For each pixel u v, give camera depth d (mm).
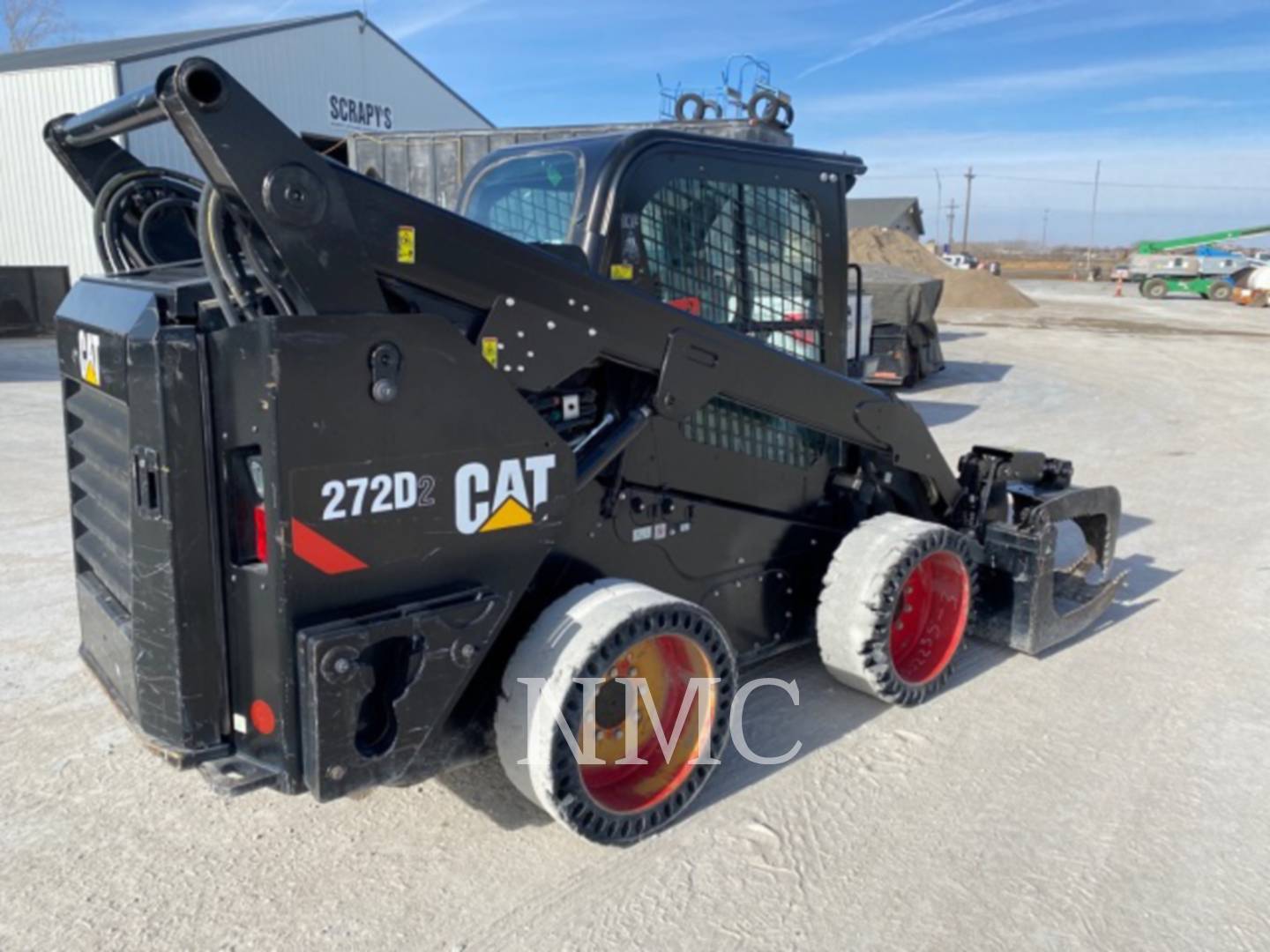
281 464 2311
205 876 2867
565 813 2799
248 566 2477
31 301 20141
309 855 2979
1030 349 19875
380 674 2598
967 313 30219
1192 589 5516
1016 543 4316
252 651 2518
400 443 2492
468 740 2953
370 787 2518
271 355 2266
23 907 2717
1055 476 4750
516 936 2631
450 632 2590
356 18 23547
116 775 3420
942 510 4484
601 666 2781
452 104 27422
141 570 2531
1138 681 4293
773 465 3787
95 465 2955
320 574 2416
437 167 8750
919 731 3795
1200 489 7875
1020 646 4371
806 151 3871
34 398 11852
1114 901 2801
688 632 2988
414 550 2562
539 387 2850
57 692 4043
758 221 3742
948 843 3068
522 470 2740
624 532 3320
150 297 2494
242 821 3156
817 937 2639
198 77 2139
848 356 4184
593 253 3250
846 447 4117
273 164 2248
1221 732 3832
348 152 9086
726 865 2945
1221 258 36469
